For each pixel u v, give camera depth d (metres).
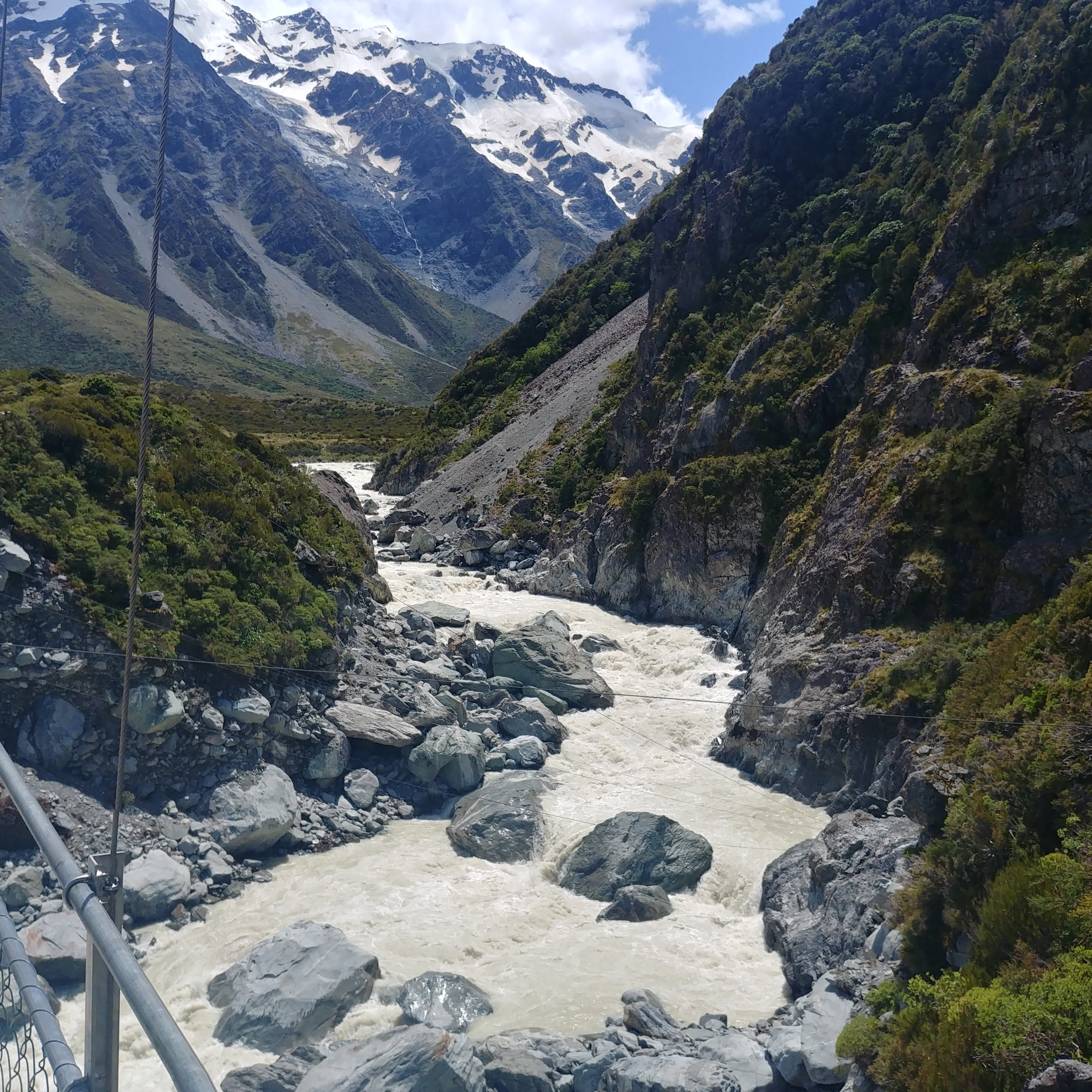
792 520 43.03
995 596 29.67
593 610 51.28
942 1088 13.60
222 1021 18.98
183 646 29.39
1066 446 29.25
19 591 27.38
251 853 26.97
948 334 37.81
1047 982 13.74
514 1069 16.80
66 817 24.91
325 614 35.69
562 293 95.75
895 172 53.56
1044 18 44.81
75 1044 17.58
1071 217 36.56
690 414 53.59
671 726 36.44
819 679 32.03
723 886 25.58
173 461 36.44
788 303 52.00
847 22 66.12
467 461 77.44
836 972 19.30
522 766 32.84
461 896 25.08
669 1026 18.86
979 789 19.31
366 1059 16.44
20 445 31.00
